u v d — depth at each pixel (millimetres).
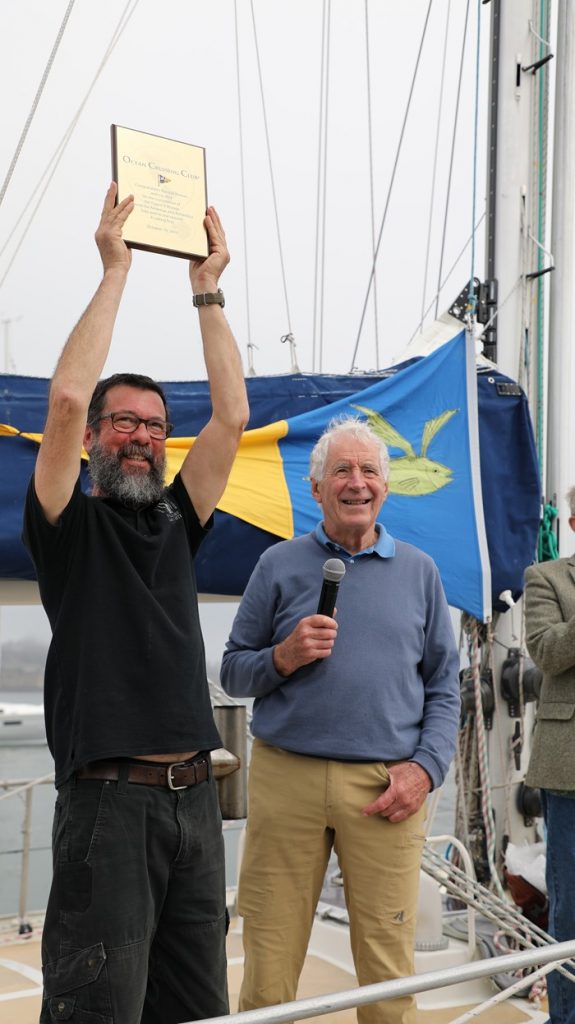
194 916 1992
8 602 3705
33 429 3490
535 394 4535
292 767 2582
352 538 2689
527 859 3889
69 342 1977
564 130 4691
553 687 2945
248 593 2824
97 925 1839
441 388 4062
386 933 2488
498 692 4180
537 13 4555
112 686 1934
